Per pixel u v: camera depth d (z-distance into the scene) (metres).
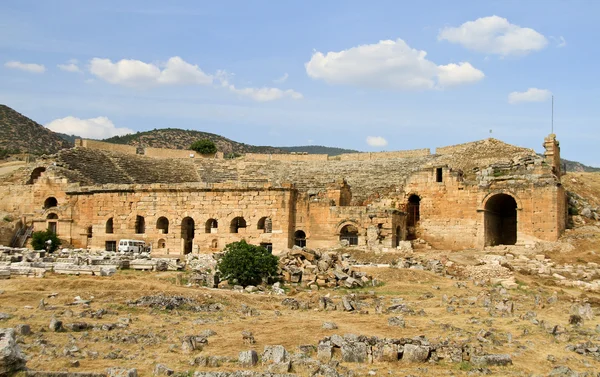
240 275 44.69
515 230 70.81
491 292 41.28
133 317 31.22
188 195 70.19
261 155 105.44
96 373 20.62
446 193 68.00
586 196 75.12
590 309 32.84
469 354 23.88
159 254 68.62
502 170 66.00
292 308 35.28
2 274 41.59
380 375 21.72
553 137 69.62
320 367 21.75
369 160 92.69
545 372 22.58
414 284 45.00
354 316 32.66
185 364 22.62
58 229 74.56
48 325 28.12
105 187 73.19
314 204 67.44
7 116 176.88
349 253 59.62
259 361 22.84
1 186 81.50
